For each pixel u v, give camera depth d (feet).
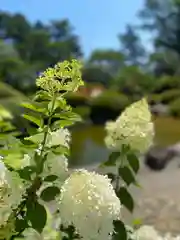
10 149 1.81
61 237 2.01
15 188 1.69
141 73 47.19
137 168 2.36
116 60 66.64
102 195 1.71
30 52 59.67
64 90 1.71
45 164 1.83
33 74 40.22
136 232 2.30
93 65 56.54
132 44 77.05
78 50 68.85
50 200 1.82
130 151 2.35
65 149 1.82
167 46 63.16
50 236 2.02
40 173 1.80
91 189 1.70
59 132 1.91
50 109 1.79
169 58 58.95
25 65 41.42
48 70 1.67
